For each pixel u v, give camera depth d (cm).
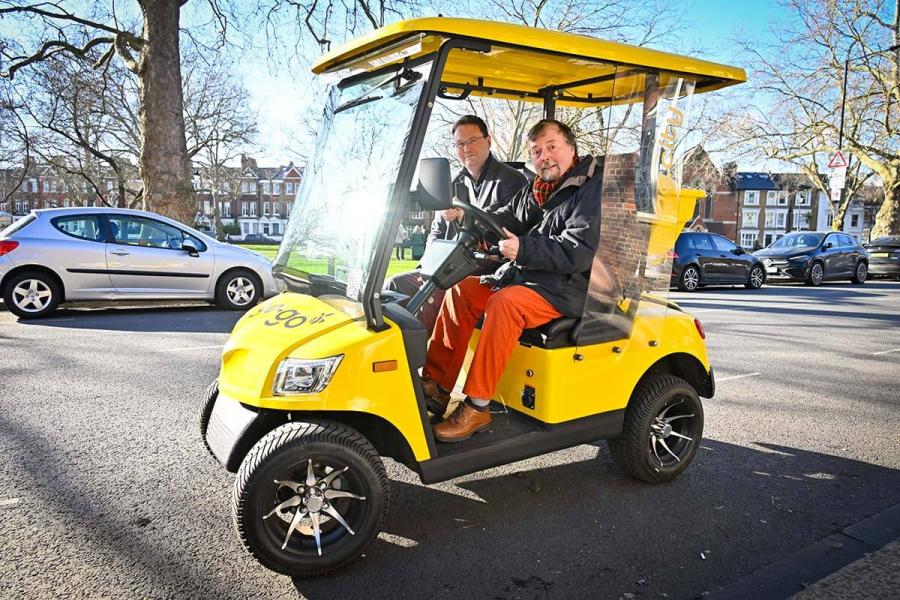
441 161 249
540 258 294
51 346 642
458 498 336
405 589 252
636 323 331
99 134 2872
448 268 291
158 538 285
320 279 297
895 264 1889
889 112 2391
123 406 457
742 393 539
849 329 877
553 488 349
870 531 297
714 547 287
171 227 892
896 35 2289
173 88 1225
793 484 359
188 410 452
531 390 312
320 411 265
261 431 269
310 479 255
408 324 266
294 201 343
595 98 421
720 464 386
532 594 249
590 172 322
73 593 242
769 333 838
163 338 693
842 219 2978
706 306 1132
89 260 823
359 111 296
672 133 326
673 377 353
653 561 275
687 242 1457
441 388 321
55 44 1473
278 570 252
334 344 253
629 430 340
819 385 566
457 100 411
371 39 266
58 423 421
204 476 348
